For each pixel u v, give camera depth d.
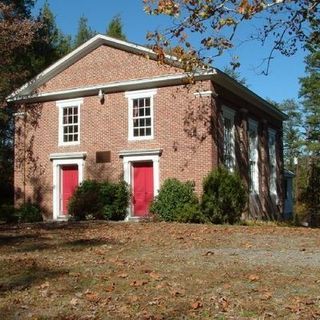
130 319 6.76
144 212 24.52
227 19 14.11
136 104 25.05
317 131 58.84
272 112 32.62
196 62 16.70
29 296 8.11
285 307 7.29
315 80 51.31
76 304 7.58
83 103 26.42
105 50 25.91
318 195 32.34
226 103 25.20
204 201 22.02
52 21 41.50
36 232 17.97
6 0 33.91
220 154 23.80
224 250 13.11
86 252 12.89
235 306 7.35
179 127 23.67
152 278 9.30
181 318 6.78
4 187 36.56
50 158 27.11
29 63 37.06
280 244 14.30
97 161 25.72
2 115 31.45
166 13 14.28
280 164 34.91
